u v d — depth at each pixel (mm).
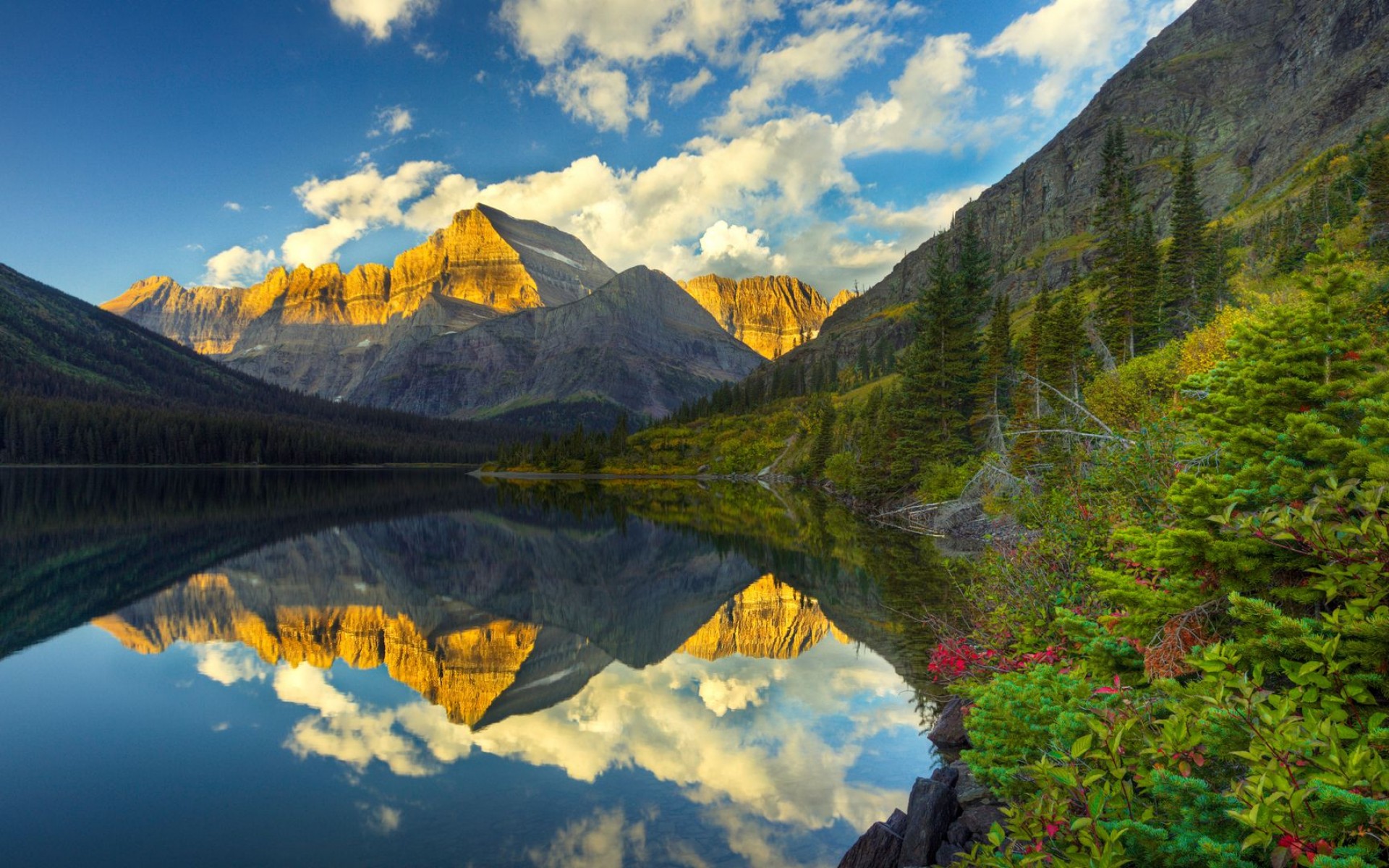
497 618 28500
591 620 27906
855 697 16219
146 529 54500
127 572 36250
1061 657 9938
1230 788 4730
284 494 101875
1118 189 97000
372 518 69750
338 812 11125
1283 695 4875
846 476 87750
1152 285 64875
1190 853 4367
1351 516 5562
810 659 19547
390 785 12203
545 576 38375
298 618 27219
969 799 9141
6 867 9625
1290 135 197375
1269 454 6219
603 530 60125
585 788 11867
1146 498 11195
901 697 15992
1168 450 10891
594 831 10367
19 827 10727
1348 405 5879
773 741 13758
